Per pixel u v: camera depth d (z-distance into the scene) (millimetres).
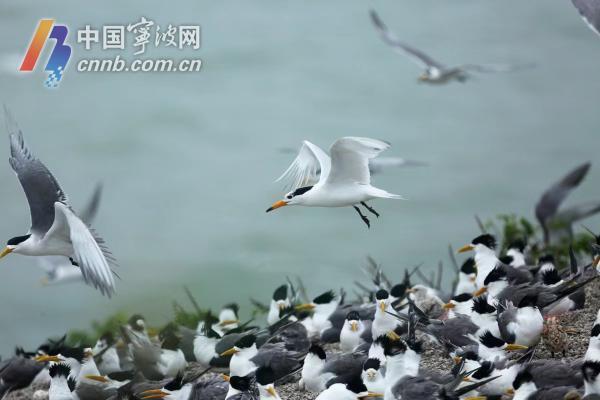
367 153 12070
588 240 17422
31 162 12312
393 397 10680
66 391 12766
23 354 15484
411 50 19859
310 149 13656
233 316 16344
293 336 13594
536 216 17391
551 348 11898
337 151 12070
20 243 11570
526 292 12969
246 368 12508
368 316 14125
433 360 12508
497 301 12844
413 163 17359
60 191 12055
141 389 12328
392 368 10914
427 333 12781
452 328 12469
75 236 10820
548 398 10102
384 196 12398
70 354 13156
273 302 15516
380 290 13117
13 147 12516
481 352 11406
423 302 14805
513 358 11875
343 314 14312
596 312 13297
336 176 12539
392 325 12977
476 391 10773
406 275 16047
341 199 12625
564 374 10531
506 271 14141
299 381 12477
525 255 16344
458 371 11031
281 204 12805
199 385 12016
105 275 10531
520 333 11836
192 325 16766
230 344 13609
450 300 13906
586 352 11375
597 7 11547
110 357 13859
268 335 13734
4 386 14609
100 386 13023
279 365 12516
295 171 13852
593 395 9984
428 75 19438
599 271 13492
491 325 12328
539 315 11859
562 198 17406
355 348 12906
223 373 13336
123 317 18172
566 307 13203
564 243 17312
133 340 13844
